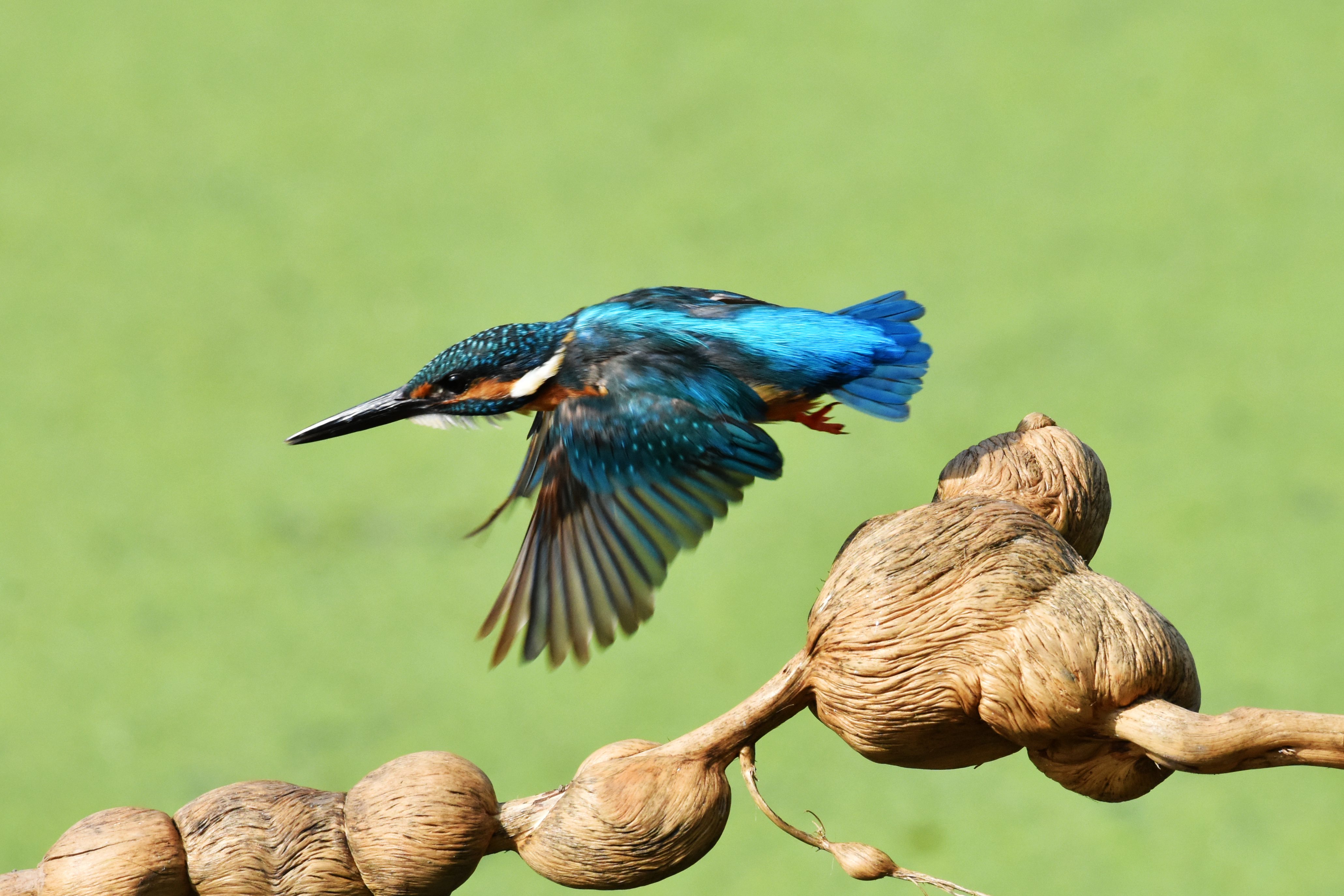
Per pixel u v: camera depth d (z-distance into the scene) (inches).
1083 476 167.0
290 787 166.2
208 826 165.9
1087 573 165.5
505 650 167.5
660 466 168.2
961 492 166.9
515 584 167.8
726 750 165.8
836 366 169.2
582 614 167.5
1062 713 164.9
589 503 168.1
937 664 165.2
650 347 169.0
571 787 165.8
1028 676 164.9
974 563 165.3
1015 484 166.9
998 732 165.2
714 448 168.1
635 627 167.5
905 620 165.3
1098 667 164.9
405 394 169.8
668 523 167.9
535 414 169.6
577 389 169.0
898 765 165.8
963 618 165.2
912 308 170.9
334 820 165.9
